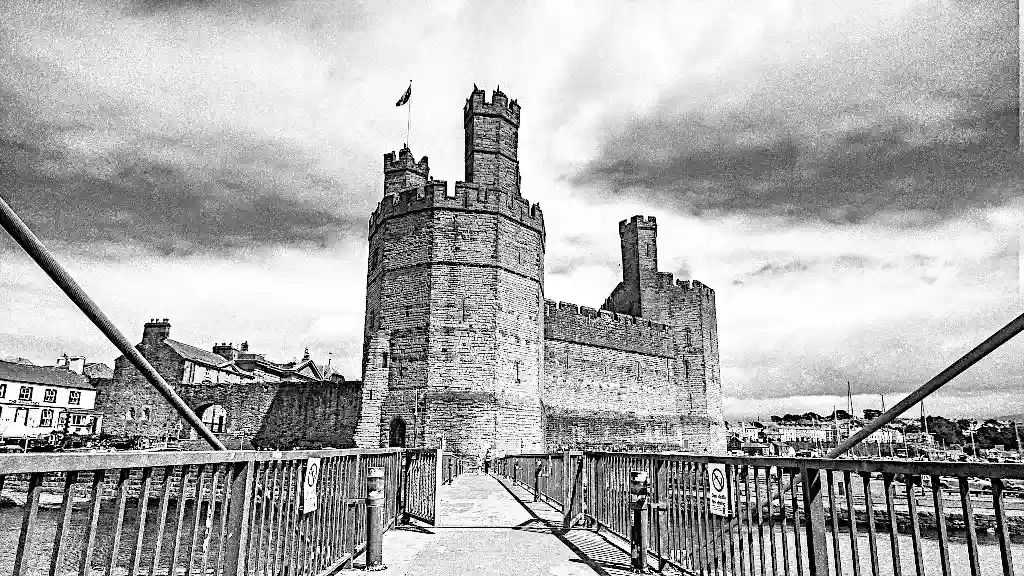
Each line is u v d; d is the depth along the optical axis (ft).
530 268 135.74
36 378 169.37
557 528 33.73
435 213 128.36
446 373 121.19
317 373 267.80
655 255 195.93
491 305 126.00
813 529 14.67
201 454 13.16
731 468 19.56
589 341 167.12
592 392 164.55
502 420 121.49
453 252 126.93
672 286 196.03
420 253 127.65
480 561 25.34
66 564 44.14
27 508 8.79
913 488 11.57
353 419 145.59
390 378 124.47
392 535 31.22
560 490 43.57
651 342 183.93
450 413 118.52
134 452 10.81
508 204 133.18
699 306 197.36
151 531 62.75
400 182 144.05
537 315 136.26
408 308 126.11
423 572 23.56
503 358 125.39
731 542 19.15
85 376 197.67
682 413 187.21
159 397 159.33
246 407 152.25
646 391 178.81
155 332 163.02
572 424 156.25
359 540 27.53
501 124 136.98
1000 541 9.61
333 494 23.32
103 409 160.45
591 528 33.47
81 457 9.48
